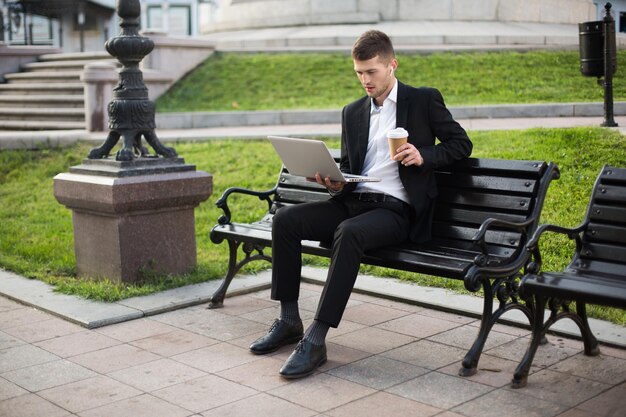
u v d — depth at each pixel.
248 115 11.44
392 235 4.18
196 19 26.48
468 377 3.81
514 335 4.45
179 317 4.90
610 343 4.20
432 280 5.45
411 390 3.66
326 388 3.70
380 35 4.26
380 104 4.42
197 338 4.50
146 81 13.12
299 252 4.30
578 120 9.33
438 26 16.98
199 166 8.87
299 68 13.90
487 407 3.44
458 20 17.72
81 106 12.92
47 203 8.30
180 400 3.59
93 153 5.55
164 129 11.59
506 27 16.80
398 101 4.34
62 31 22.00
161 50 13.70
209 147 9.57
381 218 4.14
